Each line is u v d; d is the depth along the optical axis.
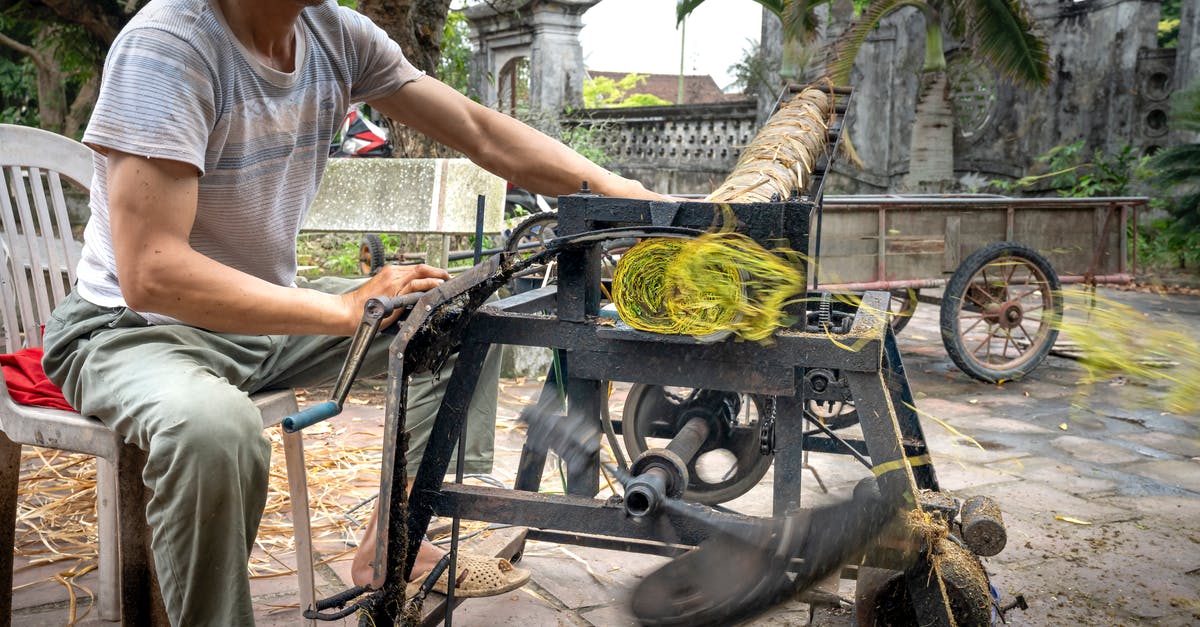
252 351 1.84
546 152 2.04
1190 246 9.85
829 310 2.05
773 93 12.49
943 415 4.32
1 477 1.93
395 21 6.48
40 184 2.21
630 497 1.39
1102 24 11.40
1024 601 1.95
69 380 1.73
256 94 1.69
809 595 1.70
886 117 12.29
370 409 4.05
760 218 1.37
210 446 1.48
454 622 2.15
